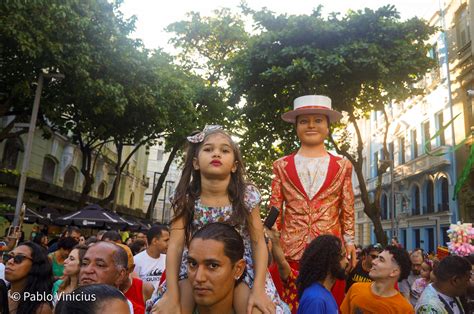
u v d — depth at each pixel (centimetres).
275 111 1720
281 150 1889
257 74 1625
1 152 1942
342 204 476
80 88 1435
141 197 4250
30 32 1230
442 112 2339
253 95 1672
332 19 1549
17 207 1403
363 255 700
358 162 1762
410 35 1515
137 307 390
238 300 246
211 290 222
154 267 621
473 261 521
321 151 494
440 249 764
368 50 1452
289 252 453
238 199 265
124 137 1964
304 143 496
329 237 373
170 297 242
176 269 254
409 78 1576
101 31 1421
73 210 2650
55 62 1341
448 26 2281
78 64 1352
